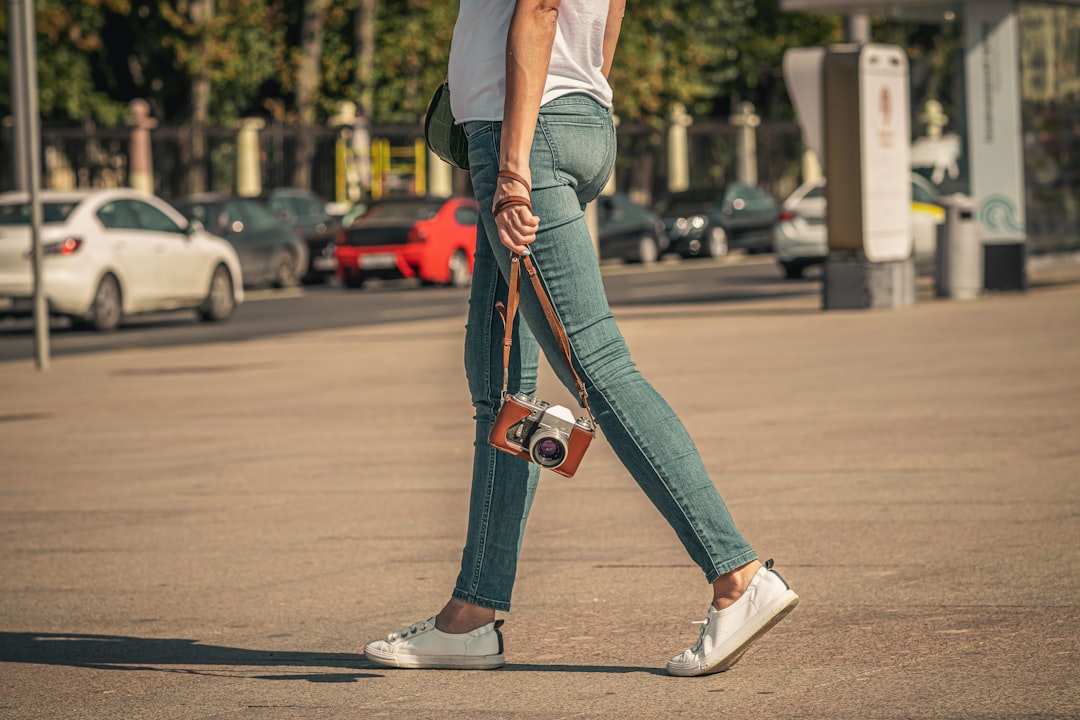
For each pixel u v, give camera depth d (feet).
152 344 70.95
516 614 20.15
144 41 181.98
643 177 192.13
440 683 16.92
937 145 138.72
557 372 16.61
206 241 83.92
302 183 163.22
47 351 58.44
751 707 15.49
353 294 106.63
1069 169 80.43
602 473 31.63
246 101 193.88
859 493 27.81
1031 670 16.60
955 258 74.13
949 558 22.44
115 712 16.20
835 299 69.72
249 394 47.60
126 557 24.68
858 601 20.07
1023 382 42.57
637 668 17.22
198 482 31.83
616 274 120.47
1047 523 24.72
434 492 29.99
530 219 15.79
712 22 208.54
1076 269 88.28
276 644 19.03
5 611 21.18
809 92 69.05
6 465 34.81
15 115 85.46
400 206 112.78
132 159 154.30
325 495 29.89
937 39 232.12
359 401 44.96
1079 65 81.20
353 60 173.17
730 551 16.22
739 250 159.33
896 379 44.21
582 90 16.20
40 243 58.65
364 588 22.08
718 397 41.63
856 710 15.29
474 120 16.39
